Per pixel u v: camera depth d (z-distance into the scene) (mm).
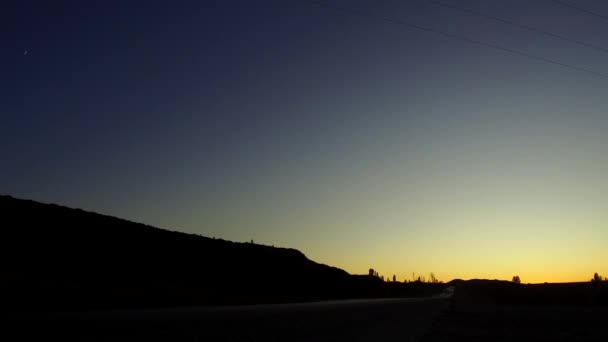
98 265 56312
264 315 31891
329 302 61031
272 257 102438
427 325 36438
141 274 58250
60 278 42812
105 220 77062
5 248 51469
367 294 113125
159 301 38531
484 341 28547
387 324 34344
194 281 63344
